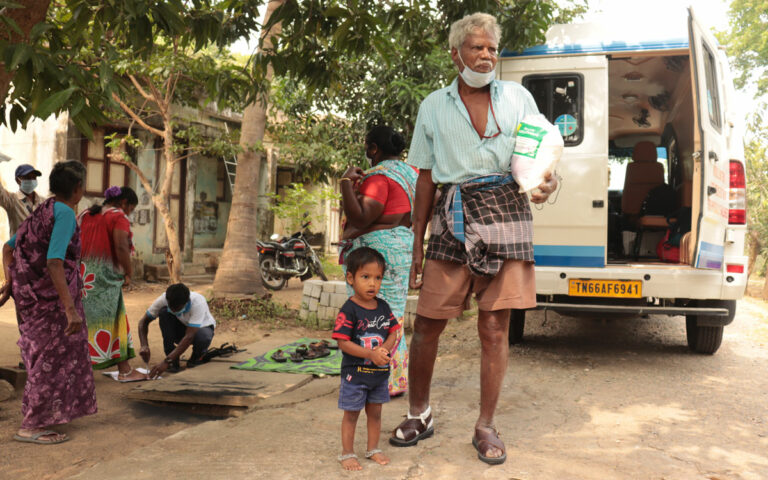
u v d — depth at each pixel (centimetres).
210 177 1423
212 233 1434
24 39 285
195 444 310
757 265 1867
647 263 572
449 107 309
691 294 492
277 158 1469
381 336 291
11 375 462
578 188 510
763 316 818
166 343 549
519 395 418
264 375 486
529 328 704
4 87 330
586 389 436
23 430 360
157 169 1237
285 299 1012
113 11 322
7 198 682
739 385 453
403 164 421
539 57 529
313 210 1689
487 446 290
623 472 278
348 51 491
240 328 727
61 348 363
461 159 303
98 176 1137
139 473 271
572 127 517
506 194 300
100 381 504
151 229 1224
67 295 350
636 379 468
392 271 411
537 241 517
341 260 424
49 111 255
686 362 531
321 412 374
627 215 707
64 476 308
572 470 279
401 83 841
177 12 353
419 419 318
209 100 527
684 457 299
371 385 286
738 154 535
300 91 1066
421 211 324
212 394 427
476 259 293
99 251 489
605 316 530
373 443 291
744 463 294
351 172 392
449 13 540
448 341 632
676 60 638
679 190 666
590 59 519
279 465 281
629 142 841
